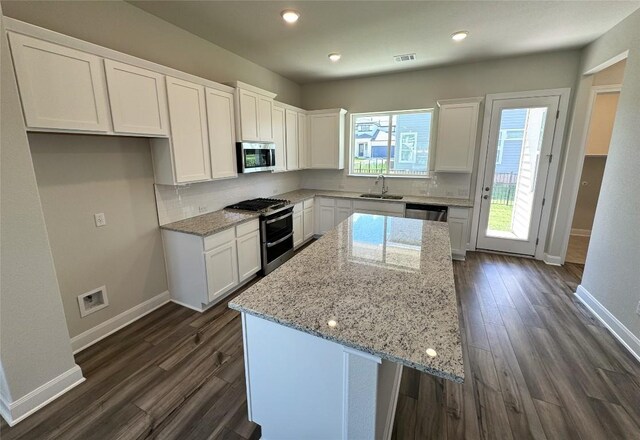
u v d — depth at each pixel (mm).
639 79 2387
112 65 2092
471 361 2193
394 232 2477
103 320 2502
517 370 2102
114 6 2346
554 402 1832
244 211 3537
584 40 3287
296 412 1403
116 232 2529
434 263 1796
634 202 2354
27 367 1750
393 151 4945
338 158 4863
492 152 4227
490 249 4531
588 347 2344
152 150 2729
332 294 1415
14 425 1691
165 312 2885
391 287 1482
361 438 1204
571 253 4527
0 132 1553
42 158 2008
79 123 1933
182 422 1715
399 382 1908
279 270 1699
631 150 2428
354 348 1069
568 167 3820
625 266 2420
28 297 1727
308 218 4785
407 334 1100
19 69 1632
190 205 3219
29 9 1876
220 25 2867
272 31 2996
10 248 1634
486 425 1683
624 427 1663
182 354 2291
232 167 3330
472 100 3961
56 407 1807
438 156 4297
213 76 3354
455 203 4117
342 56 3770
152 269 2887
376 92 4738
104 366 2156
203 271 2785
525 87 3908
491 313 2850
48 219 2076
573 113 3705
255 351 1427
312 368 1293
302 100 5293
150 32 2637
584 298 3012
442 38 3199
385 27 2918
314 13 2631
